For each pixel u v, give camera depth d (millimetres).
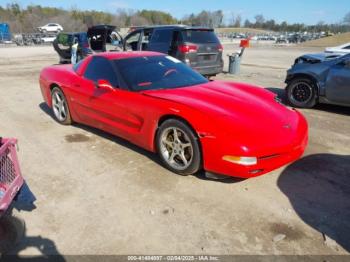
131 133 4086
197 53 8289
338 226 2812
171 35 8391
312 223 2850
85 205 3125
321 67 6469
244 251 2514
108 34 12961
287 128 3434
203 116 3291
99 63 4652
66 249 2557
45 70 5836
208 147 3227
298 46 35969
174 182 3531
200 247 2559
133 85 4121
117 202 3166
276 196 3275
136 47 10094
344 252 2506
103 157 4188
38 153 4332
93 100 4547
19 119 5902
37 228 2799
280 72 12375
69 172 3789
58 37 13492
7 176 2438
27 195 3242
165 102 3625
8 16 73000
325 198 3248
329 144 4688
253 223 2846
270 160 3205
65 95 5152
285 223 2848
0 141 2486
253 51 25812
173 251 2518
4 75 11258
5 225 2568
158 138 3752
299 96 6879
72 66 5547
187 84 4328
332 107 7008
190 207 3076
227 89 4195
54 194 3322
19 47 28984
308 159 4156
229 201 3178
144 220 2887
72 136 4973
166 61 4754
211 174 3373
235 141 3104
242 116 3414
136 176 3672
